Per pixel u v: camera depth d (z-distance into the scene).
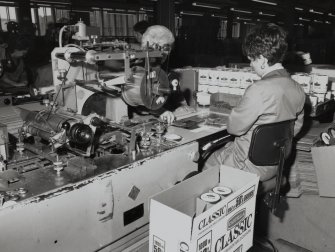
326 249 2.11
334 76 2.78
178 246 1.12
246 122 1.61
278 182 1.64
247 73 2.50
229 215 1.24
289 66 2.94
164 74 1.72
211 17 9.48
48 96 1.86
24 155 1.51
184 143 1.70
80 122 1.38
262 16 12.16
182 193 1.37
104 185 1.27
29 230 1.06
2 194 1.09
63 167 1.32
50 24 4.77
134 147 1.48
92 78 1.70
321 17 13.20
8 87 2.40
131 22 9.67
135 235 1.52
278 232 2.29
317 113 2.31
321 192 2.03
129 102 1.74
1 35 4.60
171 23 5.04
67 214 1.17
